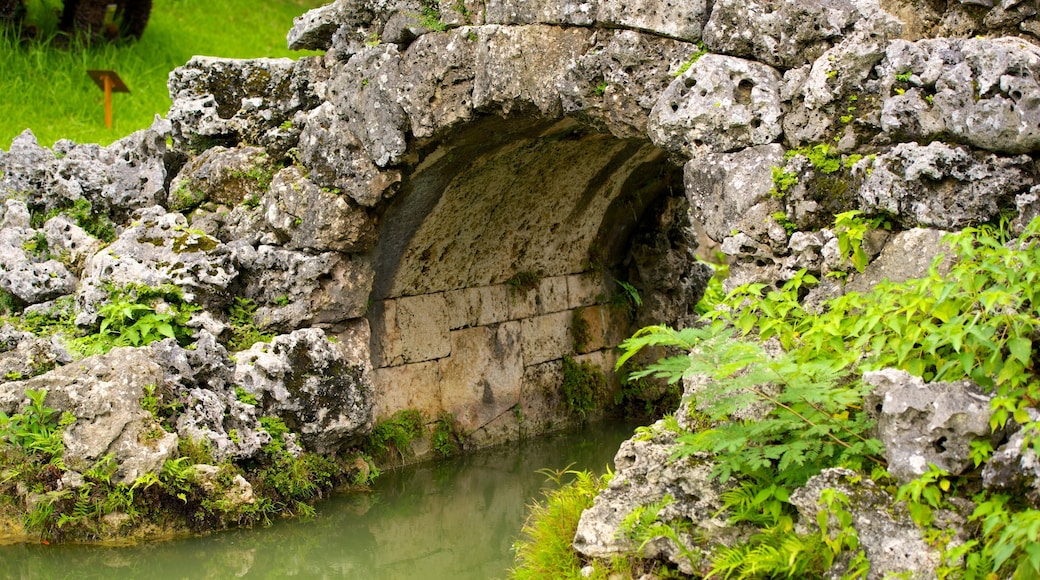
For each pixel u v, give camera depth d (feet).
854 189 19.17
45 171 29.99
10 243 28.43
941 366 16.55
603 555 18.38
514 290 34.78
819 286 19.16
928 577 15.05
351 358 28.50
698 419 18.72
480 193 30.32
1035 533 13.66
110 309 26.03
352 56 27.30
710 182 20.48
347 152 27.25
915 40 20.21
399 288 31.12
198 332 26.73
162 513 24.31
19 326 26.68
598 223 36.42
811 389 16.51
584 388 36.68
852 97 19.30
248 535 24.80
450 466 31.76
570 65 22.84
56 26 47.14
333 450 27.96
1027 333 16.10
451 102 25.40
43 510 23.71
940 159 18.02
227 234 29.17
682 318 38.93
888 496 15.80
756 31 20.40
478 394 33.71
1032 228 16.20
